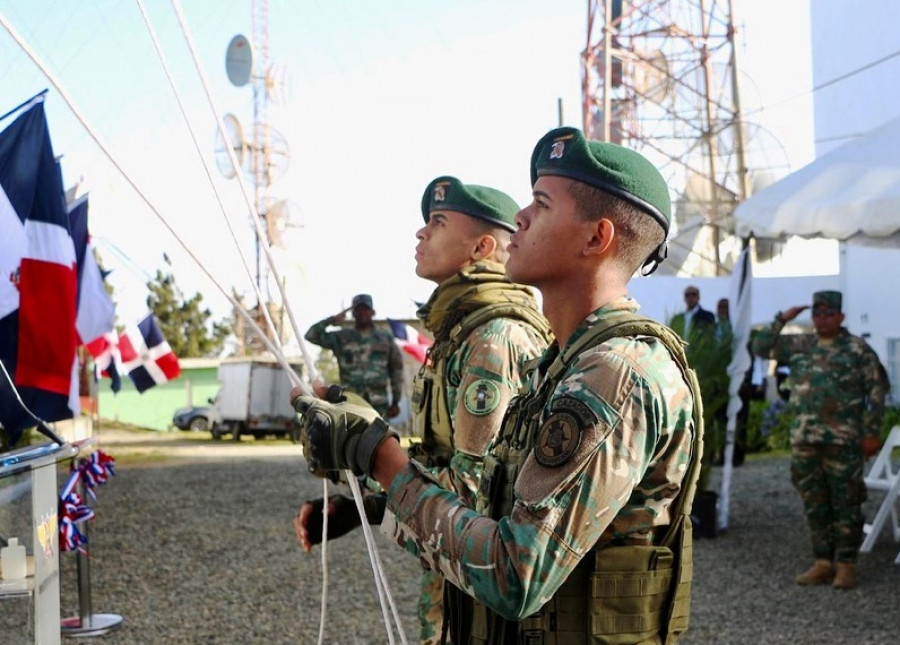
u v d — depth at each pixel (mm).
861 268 16438
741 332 7477
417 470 1561
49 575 2648
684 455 1571
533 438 1645
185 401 29516
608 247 1673
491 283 2805
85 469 4914
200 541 7898
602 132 18188
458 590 1819
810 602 5582
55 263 4730
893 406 13656
